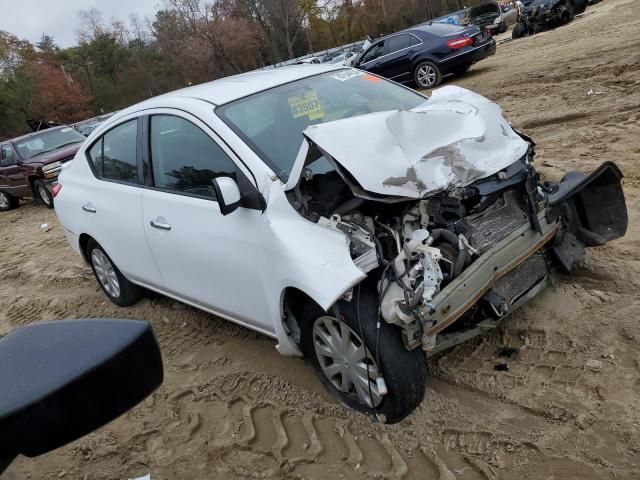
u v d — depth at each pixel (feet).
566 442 9.05
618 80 30.27
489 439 9.47
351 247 9.67
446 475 8.96
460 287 9.42
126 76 215.10
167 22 196.03
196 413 12.10
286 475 9.82
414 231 9.87
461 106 11.57
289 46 181.88
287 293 10.64
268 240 10.51
